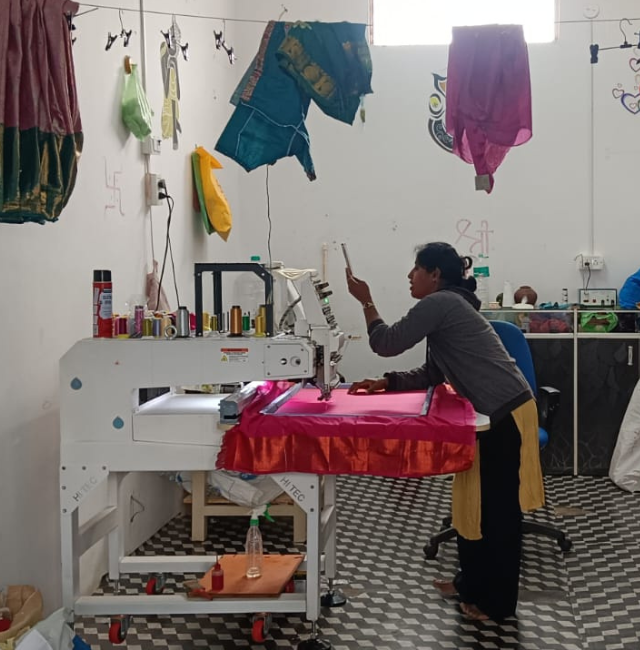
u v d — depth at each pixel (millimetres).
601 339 5133
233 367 2719
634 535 4047
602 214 5566
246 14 5625
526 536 4047
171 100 4293
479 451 3012
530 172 5598
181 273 4512
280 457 2646
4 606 2662
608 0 5477
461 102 3199
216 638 2967
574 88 5539
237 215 5688
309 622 3080
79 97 3285
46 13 2426
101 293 2805
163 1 4203
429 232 5699
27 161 2396
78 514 2963
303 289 2854
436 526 4195
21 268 2852
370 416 2684
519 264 5645
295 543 3953
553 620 3090
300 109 3279
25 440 2885
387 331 3035
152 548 3906
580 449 5199
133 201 3826
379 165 5703
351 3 5641
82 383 2746
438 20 5605
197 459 2738
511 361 3064
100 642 2934
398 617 3119
